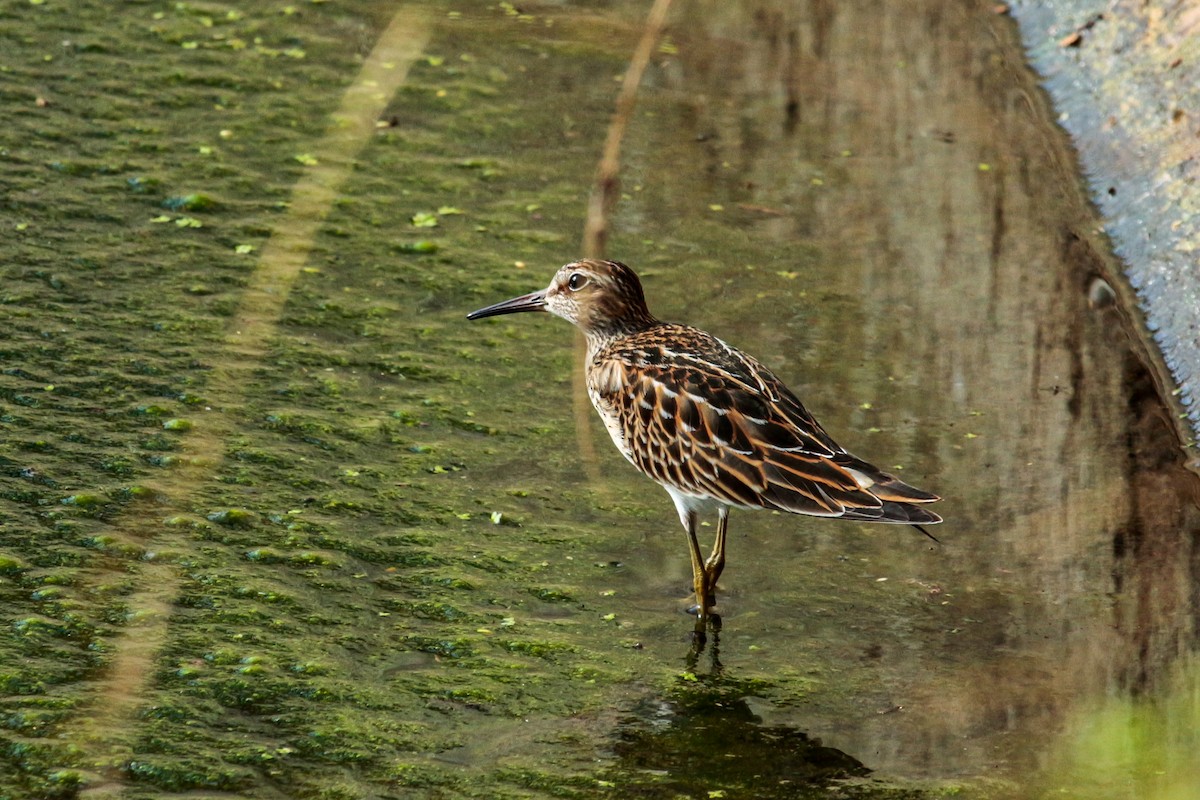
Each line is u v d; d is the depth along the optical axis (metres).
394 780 9.91
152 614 11.21
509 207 17.52
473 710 10.66
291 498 12.79
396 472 13.26
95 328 14.70
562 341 15.41
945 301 15.84
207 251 16.14
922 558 12.34
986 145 18.66
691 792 9.94
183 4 21.44
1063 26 19.72
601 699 10.82
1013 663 11.09
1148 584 11.81
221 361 14.39
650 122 19.23
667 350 12.30
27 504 12.25
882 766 10.16
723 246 16.84
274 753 10.07
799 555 12.49
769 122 19.28
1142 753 9.37
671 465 11.88
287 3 21.67
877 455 13.44
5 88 18.77
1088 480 13.06
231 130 18.47
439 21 21.11
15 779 9.61
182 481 12.69
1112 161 17.20
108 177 17.28
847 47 20.95
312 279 15.98
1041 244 16.70
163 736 10.11
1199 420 13.54
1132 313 15.17
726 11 21.83
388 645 11.27
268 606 11.53
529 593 11.94
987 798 9.74
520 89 19.89
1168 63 17.78
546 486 13.23
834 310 15.73
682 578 12.23
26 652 10.73
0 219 16.25
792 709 10.73
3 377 13.81
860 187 17.95
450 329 15.40
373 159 18.27
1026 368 14.68
